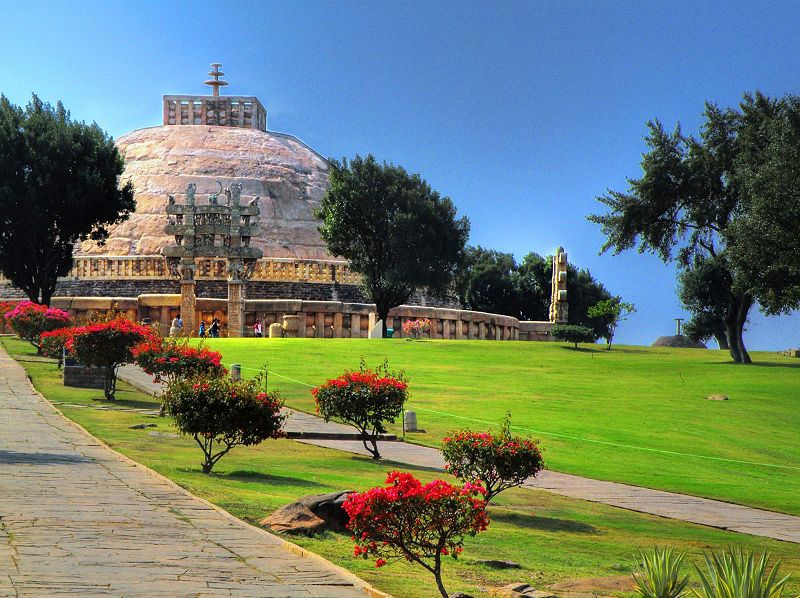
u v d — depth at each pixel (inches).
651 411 1620.3
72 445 949.2
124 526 529.7
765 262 2079.2
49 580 390.3
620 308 2977.4
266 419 936.9
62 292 3666.3
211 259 3656.5
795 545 791.7
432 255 3221.0
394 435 1323.8
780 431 1503.4
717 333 3019.2
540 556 665.6
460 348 2488.9
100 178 3021.7
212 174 4436.5
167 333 3280.0
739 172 2257.6
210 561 459.2
